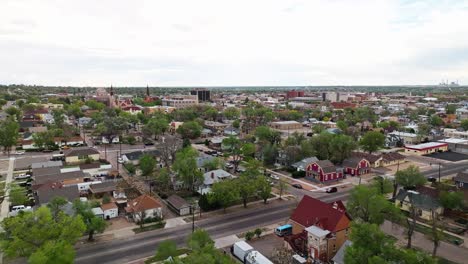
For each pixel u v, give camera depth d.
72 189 74.06
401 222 62.84
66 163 108.31
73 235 47.09
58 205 58.62
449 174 101.00
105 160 113.00
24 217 47.69
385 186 70.50
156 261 50.22
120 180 90.75
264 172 100.06
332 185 90.50
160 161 104.88
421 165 113.12
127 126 167.25
